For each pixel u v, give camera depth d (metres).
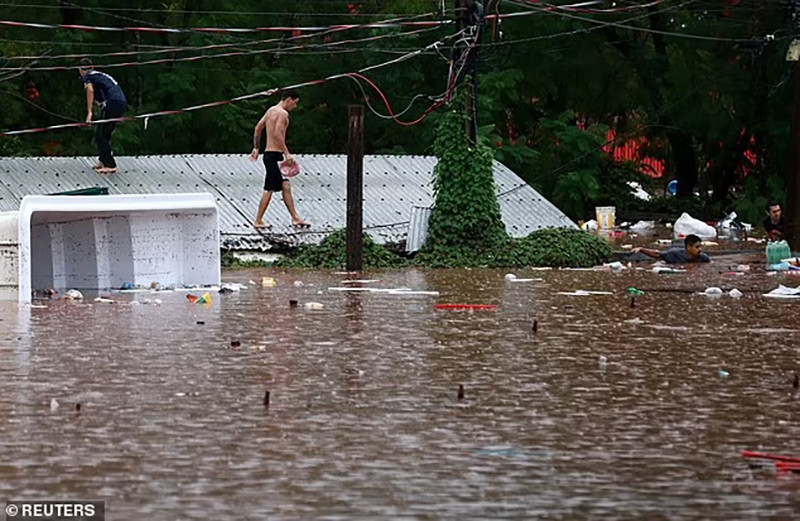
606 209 88.75
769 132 95.81
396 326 37.88
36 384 28.03
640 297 46.81
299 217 65.81
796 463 21.53
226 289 48.34
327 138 99.94
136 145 92.69
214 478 20.58
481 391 27.62
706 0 93.38
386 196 71.88
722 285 51.53
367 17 94.56
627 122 106.12
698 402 26.59
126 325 37.81
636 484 20.41
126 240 49.66
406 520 18.52
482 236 64.00
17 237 44.09
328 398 26.77
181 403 26.14
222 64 94.38
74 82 92.69
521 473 20.98
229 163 73.19
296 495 19.67
